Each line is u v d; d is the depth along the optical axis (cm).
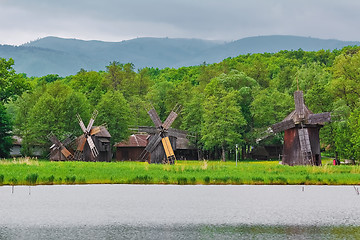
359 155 10769
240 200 5838
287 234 4069
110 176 7581
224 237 3969
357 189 6600
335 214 4938
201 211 5075
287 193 6462
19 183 7169
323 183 7506
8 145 13988
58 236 3984
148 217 4759
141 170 8456
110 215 4872
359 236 3994
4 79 14112
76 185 7194
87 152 13975
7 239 3891
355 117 11438
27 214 4894
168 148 12169
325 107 13200
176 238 3934
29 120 15350
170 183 7469
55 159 14375
